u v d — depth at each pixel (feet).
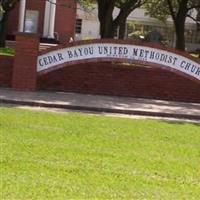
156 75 55.88
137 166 27.25
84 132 35.29
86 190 22.47
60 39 159.94
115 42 53.57
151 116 46.78
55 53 53.67
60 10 159.22
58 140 32.07
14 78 53.26
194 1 100.53
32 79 53.47
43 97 49.96
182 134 37.65
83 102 48.96
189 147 33.32
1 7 108.58
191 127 41.19
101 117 42.50
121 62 54.19
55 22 159.43
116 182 24.02
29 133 33.35
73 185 23.04
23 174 24.18
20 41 52.95
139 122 41.37
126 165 27.27
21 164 25.85
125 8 77.46
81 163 26.99
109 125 38.63
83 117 41.39
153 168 27.09
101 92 55.98
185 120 46.19
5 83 54.95
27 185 22.47
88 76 55.88
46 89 55.62
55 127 36.14
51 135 33.35
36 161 26.66
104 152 29.84
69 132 34.83
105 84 55.98
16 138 31.58
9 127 34.76
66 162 26.99
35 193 21.49
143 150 31.30
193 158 30.25
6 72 54.80
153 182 24.52
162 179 25.18
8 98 47.34
